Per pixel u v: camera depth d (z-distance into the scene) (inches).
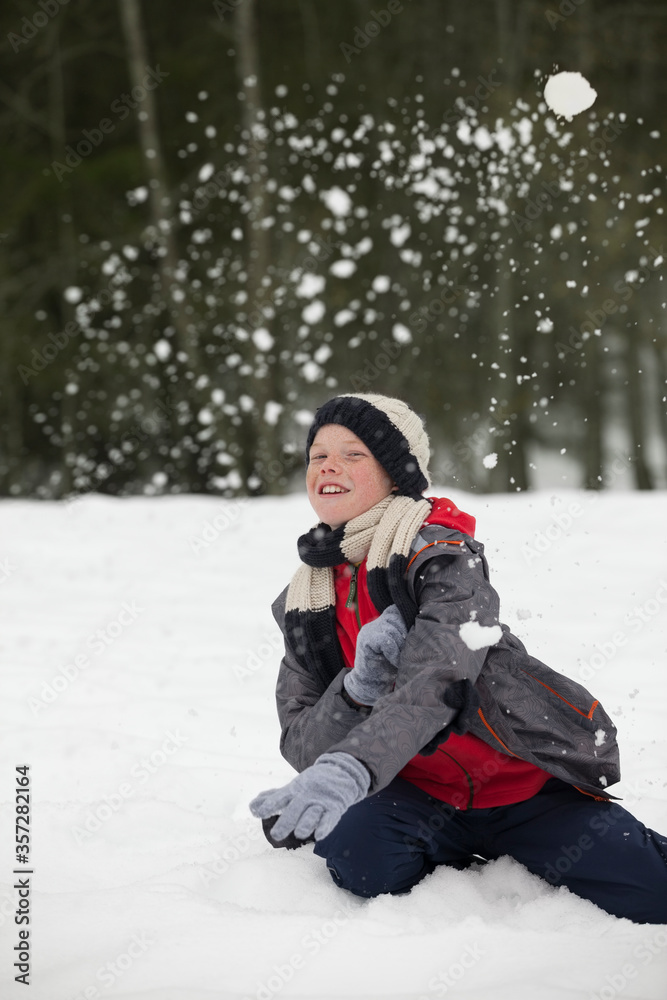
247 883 105.0
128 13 791.1
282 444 768.3
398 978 82.7
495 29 760.3
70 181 826.2
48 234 859.4
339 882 104.3
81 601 319.9
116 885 111.9
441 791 106.5
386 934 90.7
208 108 816.3
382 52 777.6
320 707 105.3
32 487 913.5
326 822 84.9
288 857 111.0
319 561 109.5
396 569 103.3
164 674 227.8
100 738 173.9
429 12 770.2
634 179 673.6
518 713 102.4
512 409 756.0
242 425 784.9
